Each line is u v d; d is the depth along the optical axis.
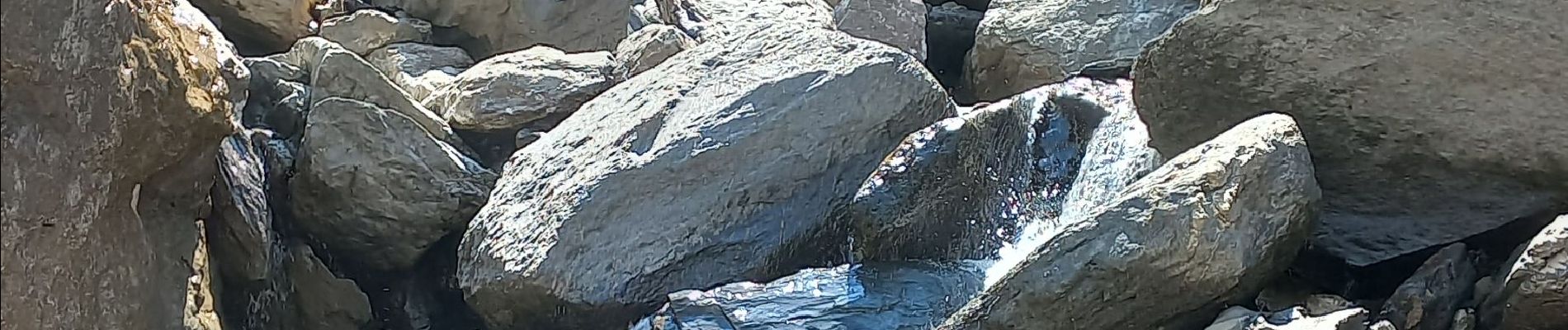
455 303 5.49
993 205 5.04
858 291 4.53
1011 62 6.97
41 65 3.11
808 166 5.07
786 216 5.01
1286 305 4.04
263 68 5.91
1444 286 4.11
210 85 3.87
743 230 4.92
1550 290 3.58
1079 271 3.75
